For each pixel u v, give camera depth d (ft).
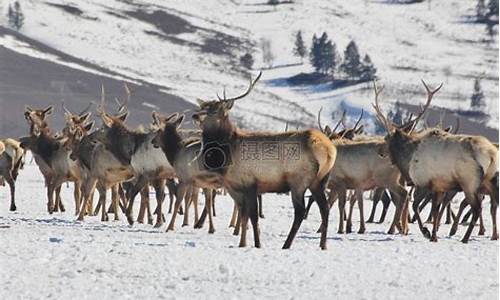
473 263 208.95
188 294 159.33
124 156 313.53
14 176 375.66
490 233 307.17
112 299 153.07
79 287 165.27
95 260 200.95
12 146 375.45
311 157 228.63
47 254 209.56
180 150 281.33
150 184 330.54
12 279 173.17
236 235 270.46
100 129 318.24
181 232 279.69
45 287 164.86
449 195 326.85
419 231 305.73
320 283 173.17
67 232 270.05
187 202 304.50
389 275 185.57
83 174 346.13
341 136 352.49
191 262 200.54
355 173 294.25
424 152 269.03
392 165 288.71
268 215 370.73
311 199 351.46
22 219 320.70
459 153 262.26
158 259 204.54
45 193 495.41
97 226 296.30
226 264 198.08
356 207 435.53
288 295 158.81
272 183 233.96
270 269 191.52
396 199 293.84
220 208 410.93
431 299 156.66
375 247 242.37
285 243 233.55
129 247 226.99
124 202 363.97
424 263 207.41
